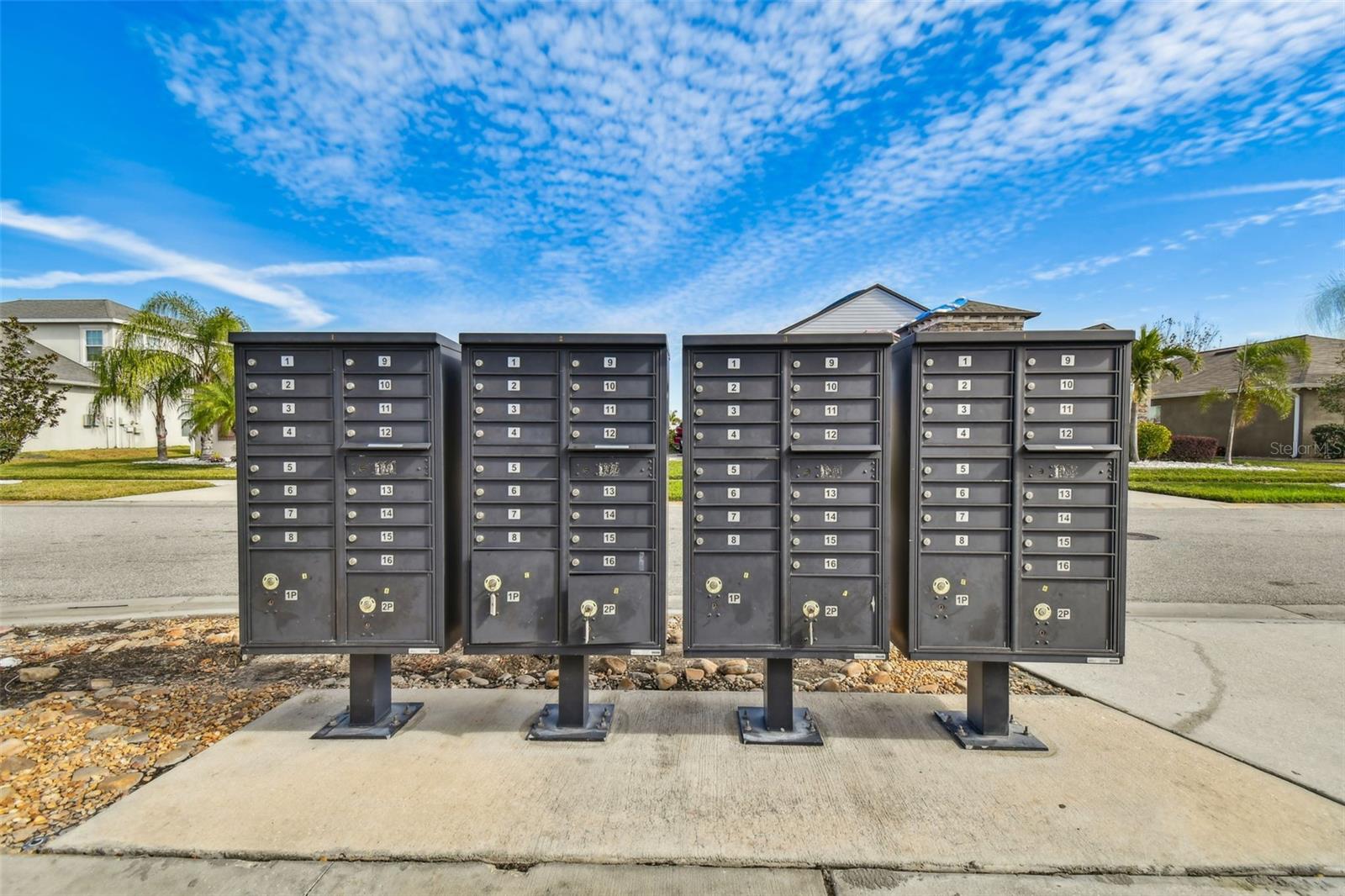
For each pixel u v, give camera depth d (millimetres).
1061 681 3842
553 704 3449
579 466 3041
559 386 3023
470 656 4406
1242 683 3777
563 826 2383
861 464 3025
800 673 4098
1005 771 2791
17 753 2945
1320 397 22578
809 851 2246
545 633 3057
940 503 3037
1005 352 3000
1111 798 2580
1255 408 22062
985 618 3037
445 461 3143
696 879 2121
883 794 2607
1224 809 2498
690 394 3043
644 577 3041
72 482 15352
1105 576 2990
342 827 2367
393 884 2086
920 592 3055
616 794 2604
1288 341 21047
